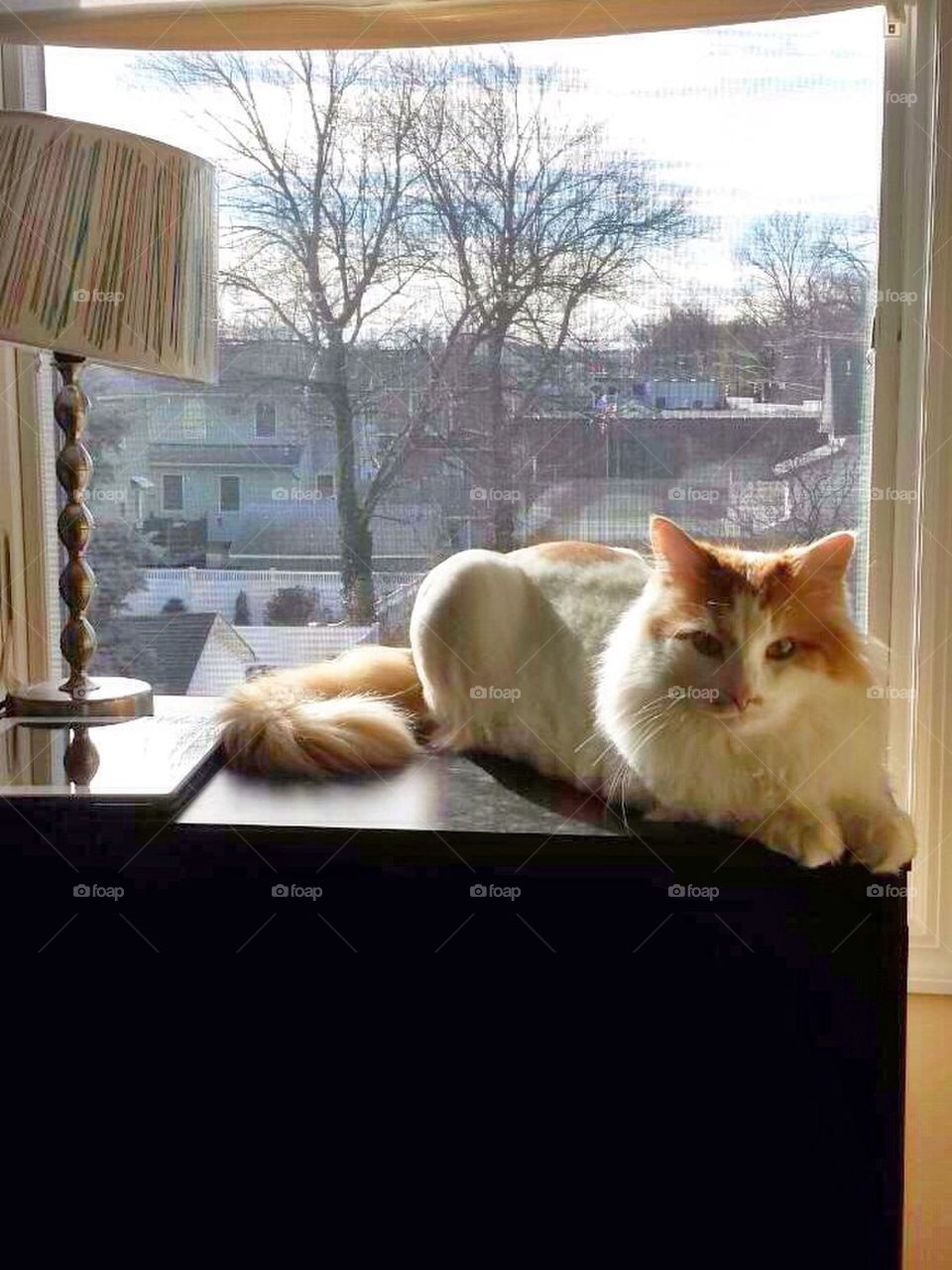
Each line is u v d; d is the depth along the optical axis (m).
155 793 1.15
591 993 1.11
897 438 1.62
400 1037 1.13
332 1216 1.16
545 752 1.29
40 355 1.72
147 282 1.32
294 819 1.13
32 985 1.16
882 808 1.11
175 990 1.15
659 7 1.51
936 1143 1.42
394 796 1.21
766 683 1.11
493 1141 1.13
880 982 1.08
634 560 1.38
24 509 1.76
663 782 1.13
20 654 1.78
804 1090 1.10
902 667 1.66
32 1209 1.18
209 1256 1.18
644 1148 1.12
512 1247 1.15
